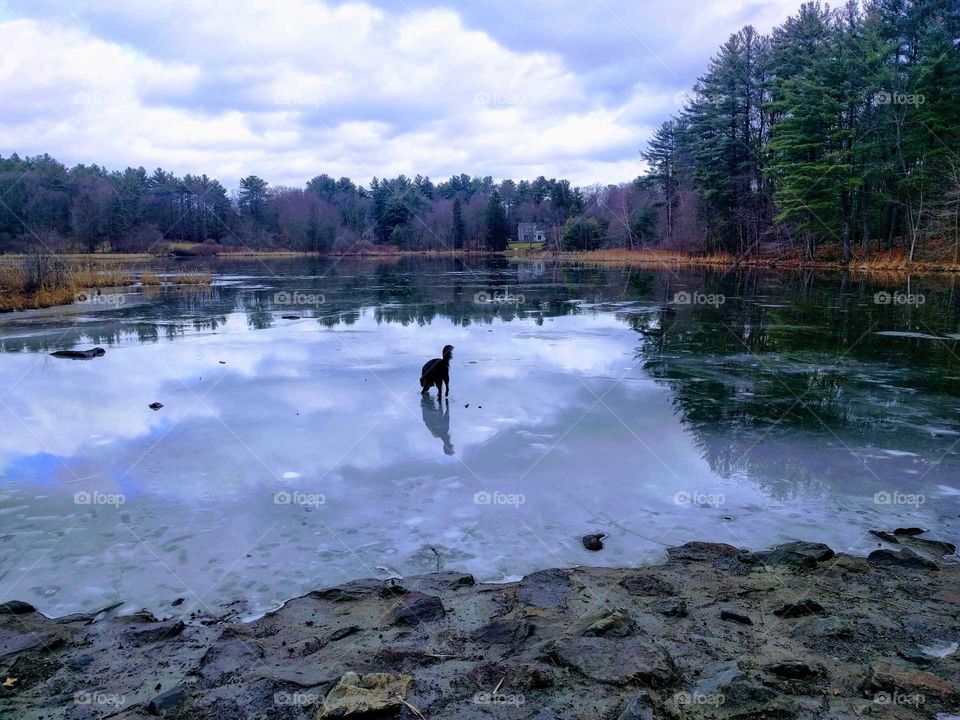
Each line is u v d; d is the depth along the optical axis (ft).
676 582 14.80
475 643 12.08
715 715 9.70
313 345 48.11
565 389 34.50
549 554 16.63
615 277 127.24
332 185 416.26
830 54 132.98
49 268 91.66
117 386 35.17
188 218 314.76
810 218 138.62
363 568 15.88
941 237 123.54
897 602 13.74
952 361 42.60
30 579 15.28
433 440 25.82
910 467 23.13
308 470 22.53
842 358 43.65
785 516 19.07
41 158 335.47
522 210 351.25
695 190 180.75
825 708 9.91
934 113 117.60
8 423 28.22
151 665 11.64
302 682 10.80
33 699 10.59
